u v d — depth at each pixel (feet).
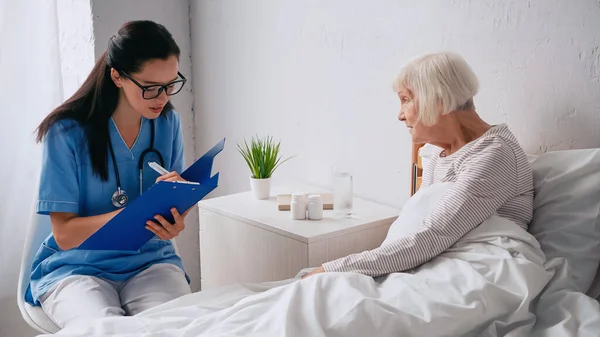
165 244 6.49
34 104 8.29
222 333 4.21
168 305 5.04
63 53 9.12
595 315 4.26
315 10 7.66
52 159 5.83
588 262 4.94
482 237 4.90
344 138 7.62
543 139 5.79
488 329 4.35
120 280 6.12
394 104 6.95
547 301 4.58
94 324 4.53
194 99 9.88
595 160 5.09
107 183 6.12
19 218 8.38
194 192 5.38
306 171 8.20
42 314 5.89
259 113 8.73
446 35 6.38
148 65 5.57
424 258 4.91
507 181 5.00
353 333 4.21
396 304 4.43
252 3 8.48
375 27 7.01
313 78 7.85
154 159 6.37
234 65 8.98
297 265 6.14
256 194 7.48
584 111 5.45
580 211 5.03
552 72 5.63
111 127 6.07
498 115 6.10
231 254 7.04
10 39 8.02
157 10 9.18
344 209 6.66
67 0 8.82
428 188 5.36
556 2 5.51
